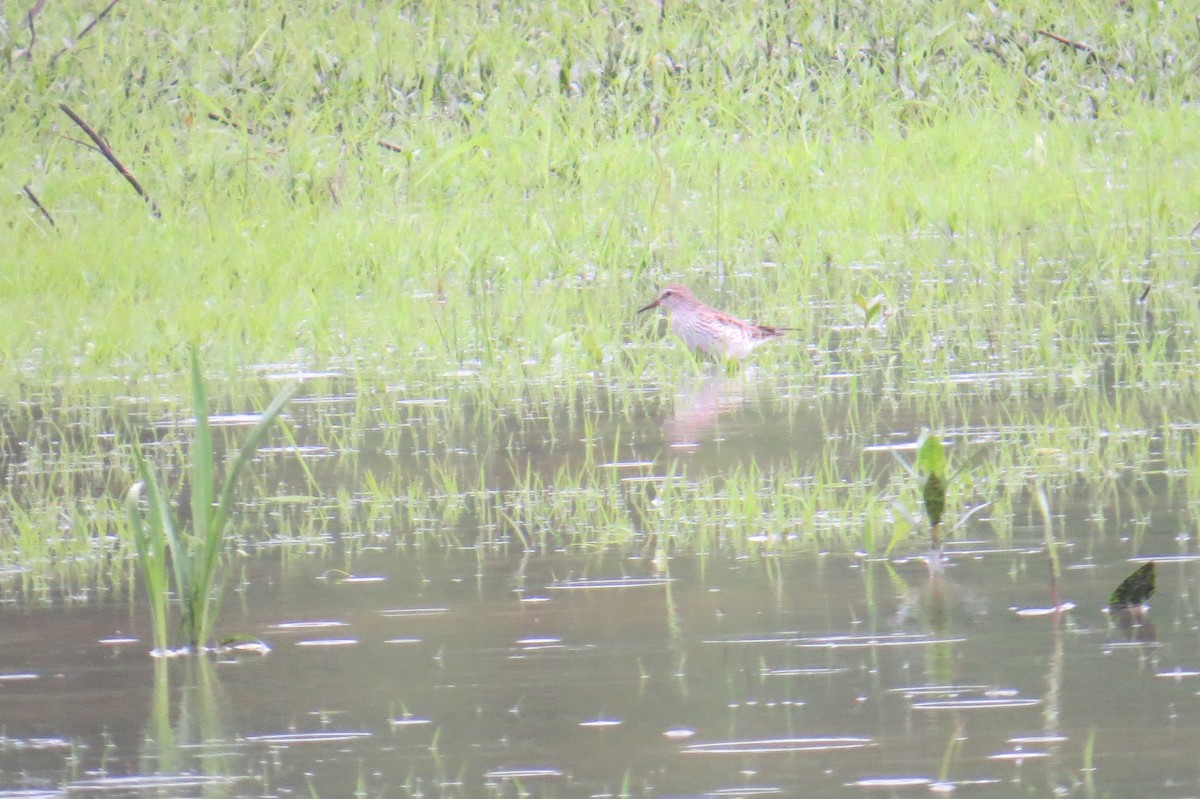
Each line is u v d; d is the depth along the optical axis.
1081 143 32.03
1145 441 15.83
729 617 11.78
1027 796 8.91
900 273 24.78
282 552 13.67
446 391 19.14
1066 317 21.33
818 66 35.56
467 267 24.73
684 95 33.91
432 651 11.31
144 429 17.67
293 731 10.07
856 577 12.58
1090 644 11.05
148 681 10.95
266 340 21.41
